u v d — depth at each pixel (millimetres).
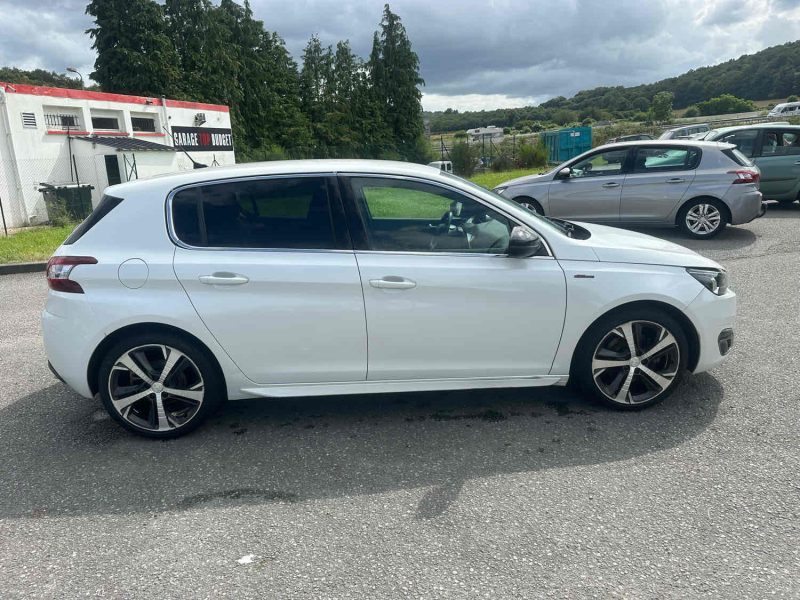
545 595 2363
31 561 2672
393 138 53344
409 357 3723
